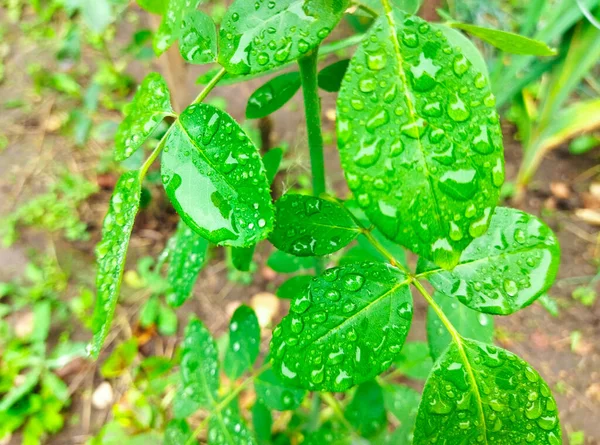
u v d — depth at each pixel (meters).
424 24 0.08
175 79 0.37
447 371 0.10
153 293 0.44
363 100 0.08
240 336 0.19
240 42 0.09
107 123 0.48
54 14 0.67
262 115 0.16
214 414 0.18
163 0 0.13
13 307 0.44
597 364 0.40
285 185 0.25
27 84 0.61
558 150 0.53
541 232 0.11
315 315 0.10
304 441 0.21
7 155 0.54
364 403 0.22
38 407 0.38
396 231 0.07
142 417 0.31
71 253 0.47
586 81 0.52
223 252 0.47
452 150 0.08
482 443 0.10
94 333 0.10
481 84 0.08
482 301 0.11
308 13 0.09
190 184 0.09
